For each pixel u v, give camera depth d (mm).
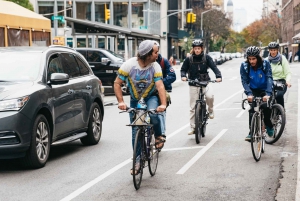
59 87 8953
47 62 9008
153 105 7109
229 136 11078
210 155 9031
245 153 9148
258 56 8773
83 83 9992
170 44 76688
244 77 8953
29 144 7887
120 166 8273
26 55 9062
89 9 54000
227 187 6836
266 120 9867
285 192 6504
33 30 23672
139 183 6840
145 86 7090
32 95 8023
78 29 32500
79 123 9680
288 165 8055
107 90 24047
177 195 6504
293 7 91875
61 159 8953
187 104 18156
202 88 10820
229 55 108500
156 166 7684
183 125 12875
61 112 8938
